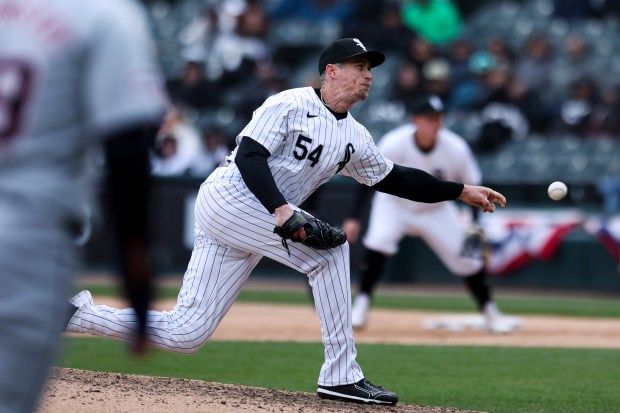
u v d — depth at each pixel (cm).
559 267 5422
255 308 4416
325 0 7325
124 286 959
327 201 5534
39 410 1595
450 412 1902
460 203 4947
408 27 6594
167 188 5822
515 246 5503
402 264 5756
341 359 1950
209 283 1944
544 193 5522
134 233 941
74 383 1911
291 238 1836
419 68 6225
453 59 6325
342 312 1947
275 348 2981
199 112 6606
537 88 6153
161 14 7806
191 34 7362
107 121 934
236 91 6619
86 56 957
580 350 3083
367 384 1959
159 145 5862
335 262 1939
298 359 2761
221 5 7675
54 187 962
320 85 1933
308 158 1898
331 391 1952
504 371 2625
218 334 3353
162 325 1923
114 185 934
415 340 3297
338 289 1942
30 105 942
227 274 1955
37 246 954
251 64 6681
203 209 1931
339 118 1919
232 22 7112
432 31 6512
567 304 4844
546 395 2227
